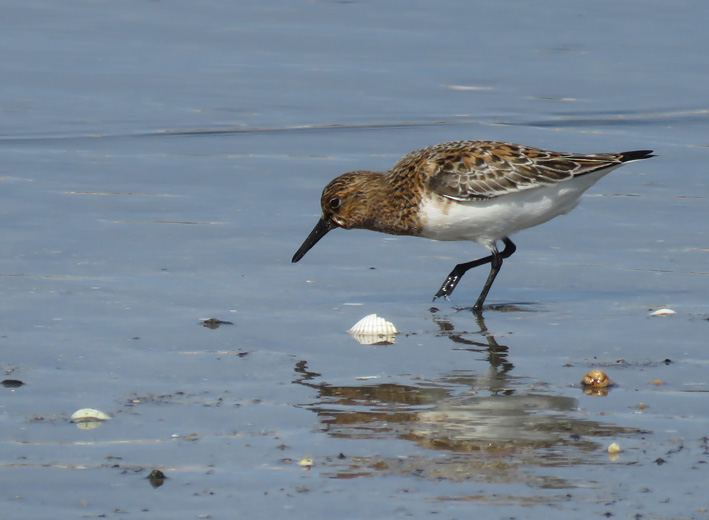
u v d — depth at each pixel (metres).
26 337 11.08
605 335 11.45
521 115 21.98
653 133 20.78
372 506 7.45
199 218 15.88
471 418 9.08
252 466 8.10
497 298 12.95
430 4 30.58
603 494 7.61
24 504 7.47
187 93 23.08
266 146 19.91
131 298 12.48
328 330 11.62
